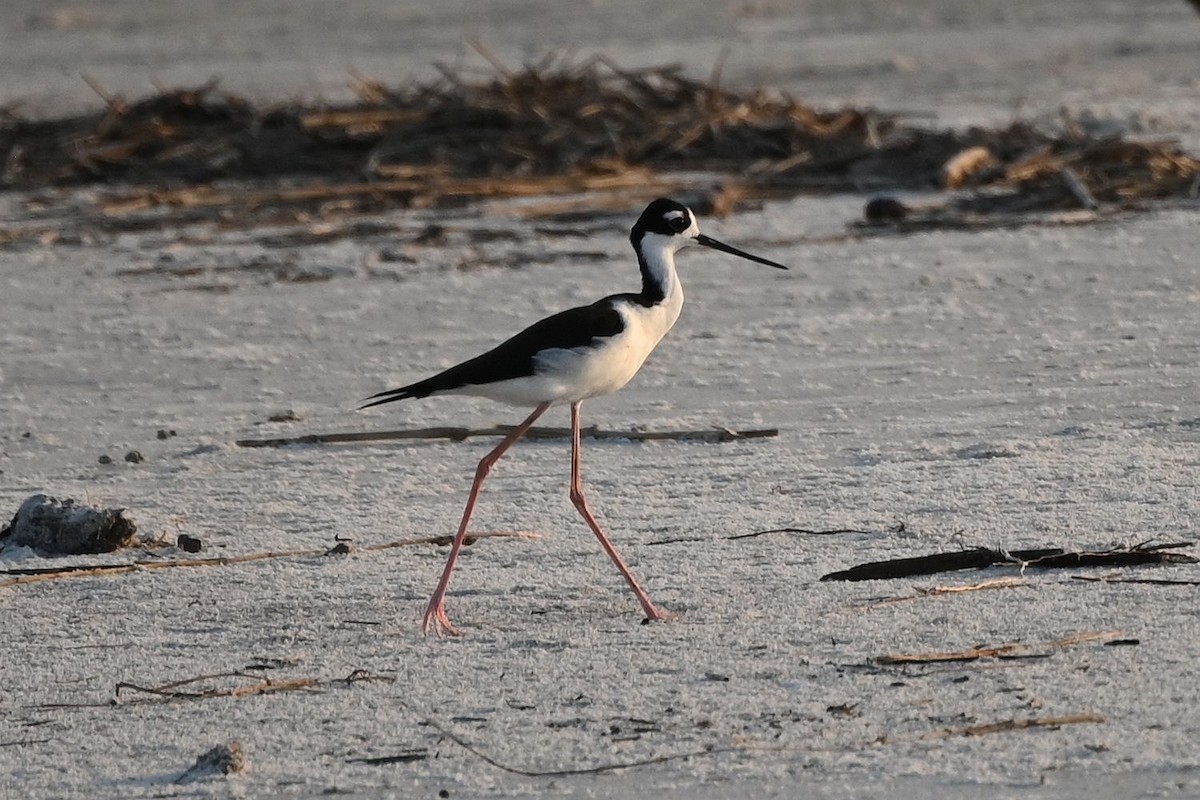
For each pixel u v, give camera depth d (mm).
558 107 27062
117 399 14688
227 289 18766
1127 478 11078
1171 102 29156
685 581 9656
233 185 25547
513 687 8180
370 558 10375
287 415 13773
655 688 8062
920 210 21359
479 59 38250
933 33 41562
